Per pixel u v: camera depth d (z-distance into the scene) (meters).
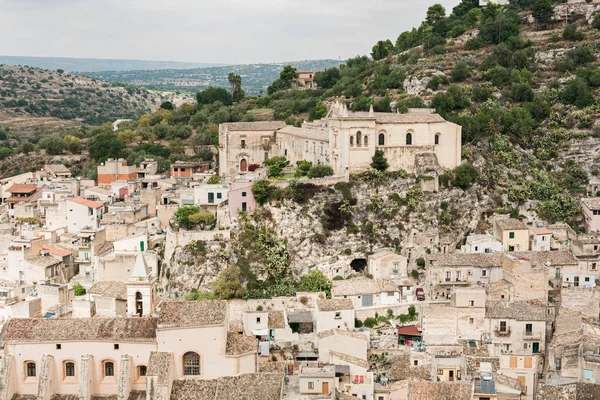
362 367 152.00
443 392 125.00
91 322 134.50
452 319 172.75
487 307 174.00
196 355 132.50
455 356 150.38
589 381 144.12
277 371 140.25
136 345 131.88
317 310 182.88
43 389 128.50
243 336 139.12
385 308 191.75
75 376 132.12
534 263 186.50
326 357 161.88
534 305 178.38
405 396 146.38
